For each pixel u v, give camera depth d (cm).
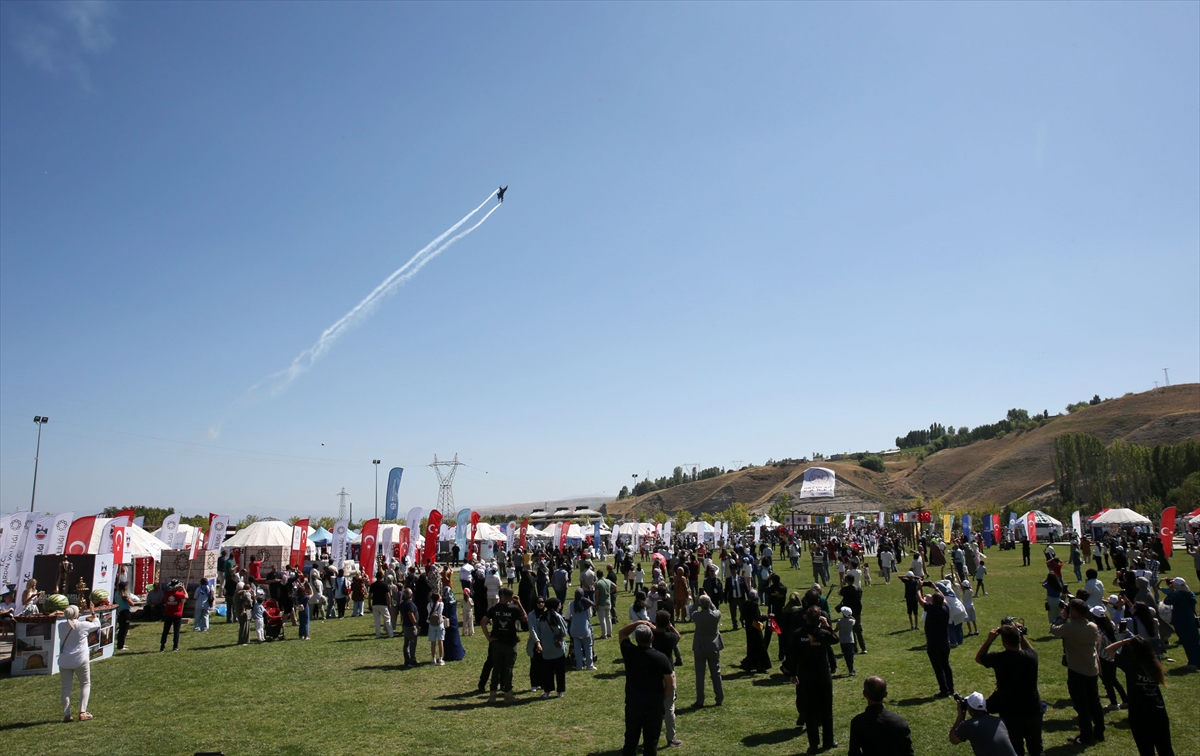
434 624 1684
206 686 1461
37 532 2109
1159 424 12988
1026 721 794
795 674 988
